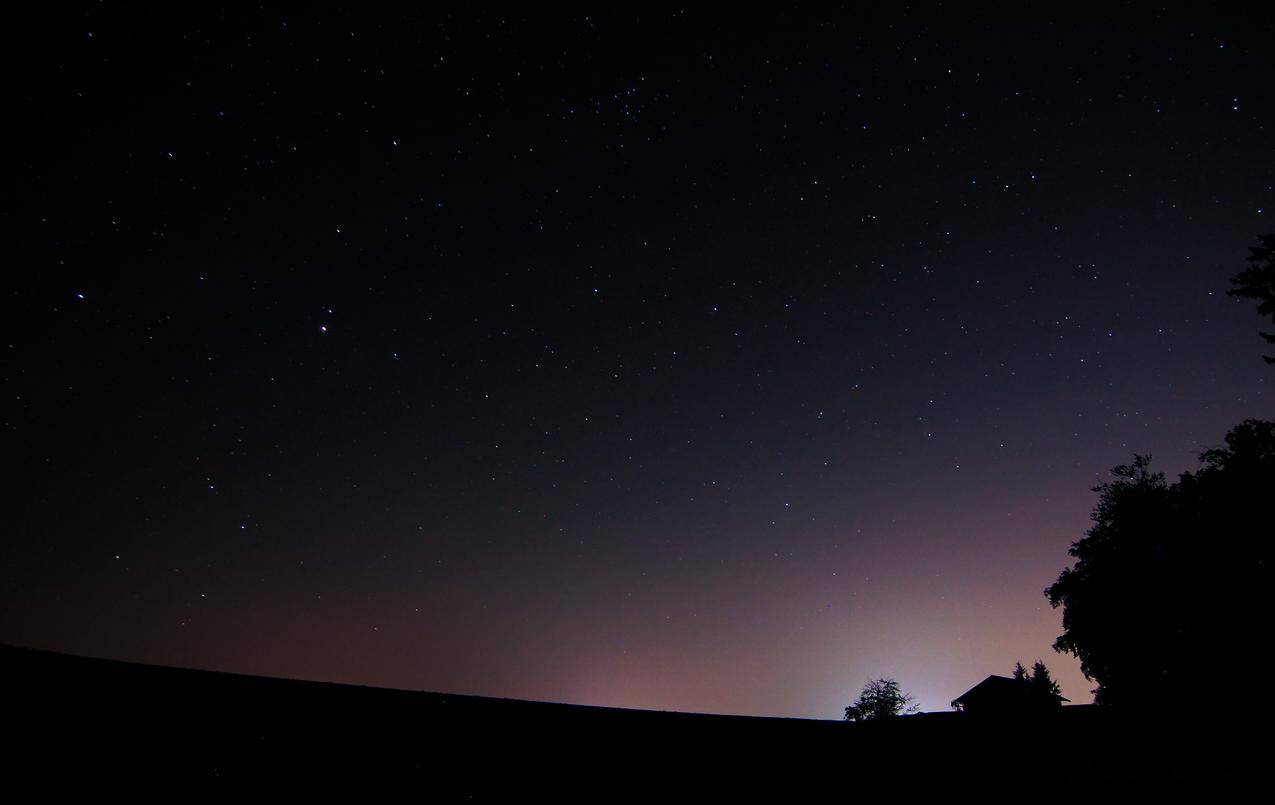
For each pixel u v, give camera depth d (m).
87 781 3.73
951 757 6.44
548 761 5.38
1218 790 5.89
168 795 3.85
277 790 4.20
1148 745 6.58
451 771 4.92
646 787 5.41
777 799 5.63
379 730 5.05
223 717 4.58
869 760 6.38
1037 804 5.77
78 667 4.53
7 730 3.81
